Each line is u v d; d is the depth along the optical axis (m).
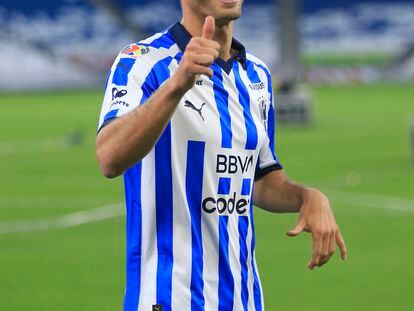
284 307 20.42
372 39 131.00
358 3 133.25
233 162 9.89
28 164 47.81
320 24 132.75
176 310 9.66
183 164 9.69
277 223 29.77
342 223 30.27
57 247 27.08
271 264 24.47
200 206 9.77
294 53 121.81
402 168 43.78
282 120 67.88
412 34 130.88
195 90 9.77
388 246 26.64
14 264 24.89
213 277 9.83
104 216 31.97
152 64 9.73
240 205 10.03
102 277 23.47
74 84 125.56
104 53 128.50
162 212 9.72
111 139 8.64
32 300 21.30
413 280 22.72
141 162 9.68
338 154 49.91
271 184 10.68
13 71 124.44
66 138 60.22
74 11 130.00
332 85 126.06
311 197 10.18
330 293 21.61
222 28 9.81
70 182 40.62
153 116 8.43
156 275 9.71
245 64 10.29
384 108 83.69
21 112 84.62
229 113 9.91
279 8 121.94
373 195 36.00
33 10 128.62
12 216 32.22
